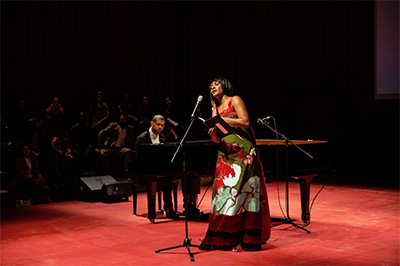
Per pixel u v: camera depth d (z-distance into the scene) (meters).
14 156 7.68
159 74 11.55
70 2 10.27
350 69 11.90
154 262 3.84
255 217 4.09
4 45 9.48
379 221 5.28
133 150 8.98
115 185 6.94
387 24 11.25
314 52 12.01
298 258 3.87
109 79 10.80
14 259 4.07
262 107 12.17
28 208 6.67
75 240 4.72
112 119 9.55
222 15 12.07
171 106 10.39
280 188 7.88
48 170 7.57
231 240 4.09
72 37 10.31
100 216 5.96
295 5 12.04
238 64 12.19
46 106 9.96
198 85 11.90
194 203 5.81
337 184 8.24
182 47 11.84
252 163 4.12
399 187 7.84
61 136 8.27
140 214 6.05
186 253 4.07
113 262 3.89
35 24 9.86
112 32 10.84
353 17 11.84
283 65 12.16
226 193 4.12
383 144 9.26
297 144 5.01
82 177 7.31
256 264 3.72
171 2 11.65
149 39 11.38
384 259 3.83
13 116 8.27
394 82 11.23
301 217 5.12
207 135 9.88
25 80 9.74
